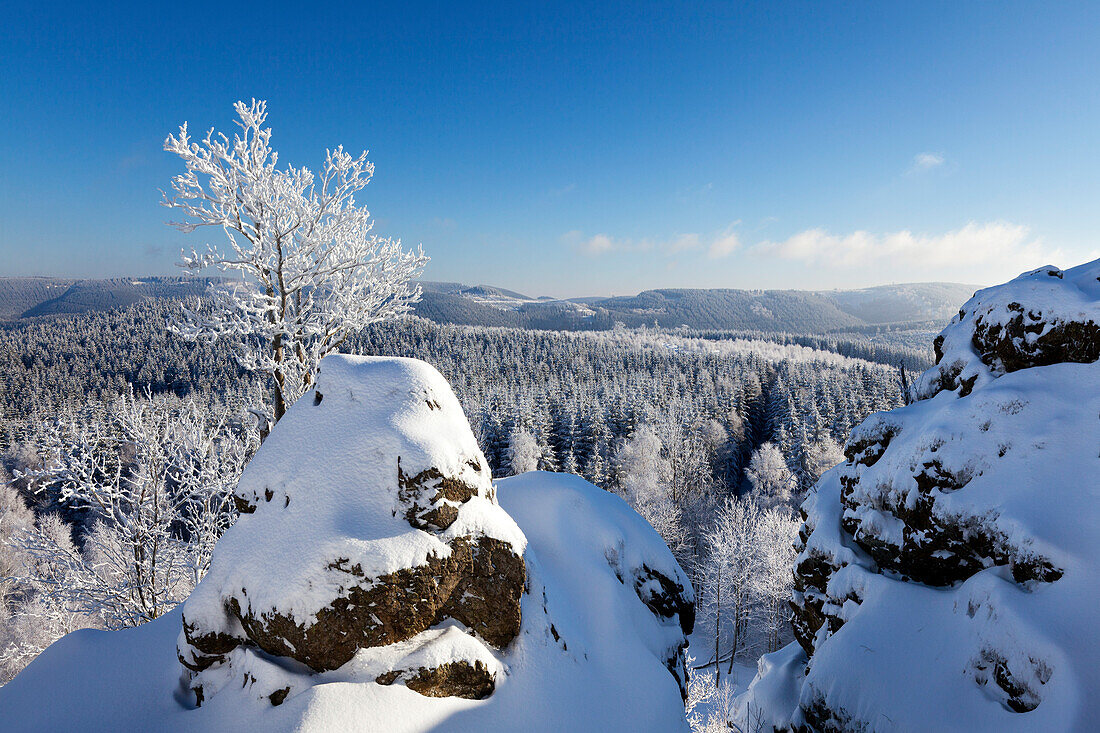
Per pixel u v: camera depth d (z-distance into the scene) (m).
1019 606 4.53
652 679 5.38
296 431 4.95
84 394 102.81
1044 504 4.95
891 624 5.61
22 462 49.41
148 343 135.12
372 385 5.08
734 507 29.20
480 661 4.36
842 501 7.48
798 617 8.02
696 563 33.66
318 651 4.09
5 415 82.81
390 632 4.24
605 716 4.75
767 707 7.54
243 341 10.21
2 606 18.00
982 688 4.59
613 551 6.49
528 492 7.11
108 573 10.89
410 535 4.46
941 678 4.89
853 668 5.47
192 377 107.81
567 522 6.68
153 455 10.94
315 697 3.75
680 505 38.59
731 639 28.45
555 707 4.55
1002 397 5.70
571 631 5.27
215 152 9.40
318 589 4.12
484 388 91.38
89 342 139.50
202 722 4.05
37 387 102.75
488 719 4.20
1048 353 5.89
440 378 5.43
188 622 4.37
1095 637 4.07
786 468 46.25
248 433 11.75
